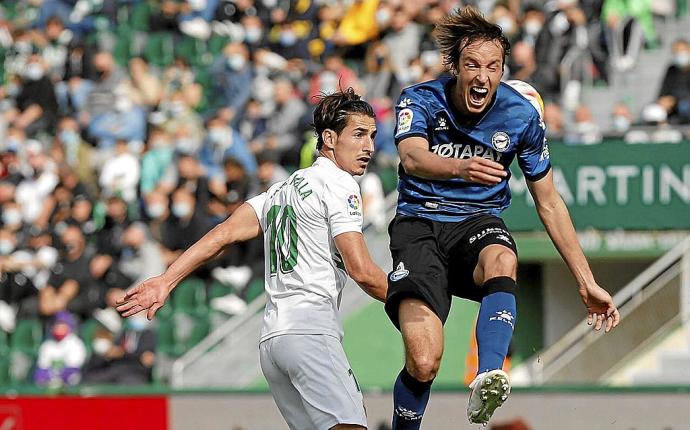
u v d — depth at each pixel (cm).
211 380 4700
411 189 2131
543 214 2152
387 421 4025
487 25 2019
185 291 5131
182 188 5334
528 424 3928
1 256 5525
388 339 4722
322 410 2133
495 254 2031
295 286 2183
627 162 4475
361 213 2178
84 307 5178
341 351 2181
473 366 4666
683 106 5078
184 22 6731
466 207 2109
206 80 6231
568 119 5306
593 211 4503
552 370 4672
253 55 6203
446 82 2097
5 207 5800
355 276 2128
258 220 2280
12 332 5325
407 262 2072
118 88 6306
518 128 2072
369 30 6000
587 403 3894
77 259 5259
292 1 6450
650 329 4516
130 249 5272
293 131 5597
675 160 4438
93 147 6069
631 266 4869
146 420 4206
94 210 5762
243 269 5191
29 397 4269
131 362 4841
